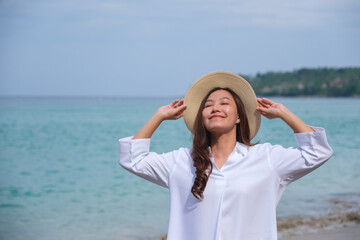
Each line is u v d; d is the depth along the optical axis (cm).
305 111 6072
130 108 8425
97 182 1301
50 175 1473
